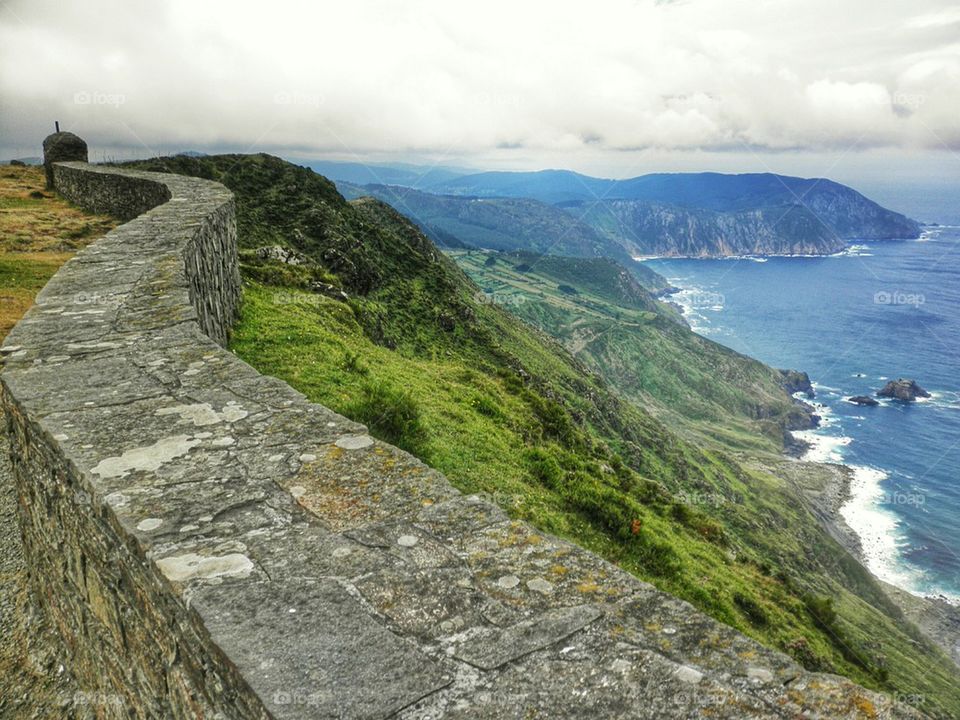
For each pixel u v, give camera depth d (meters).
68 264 12.93
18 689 7.35
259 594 3.89
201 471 5.51
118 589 5.23
